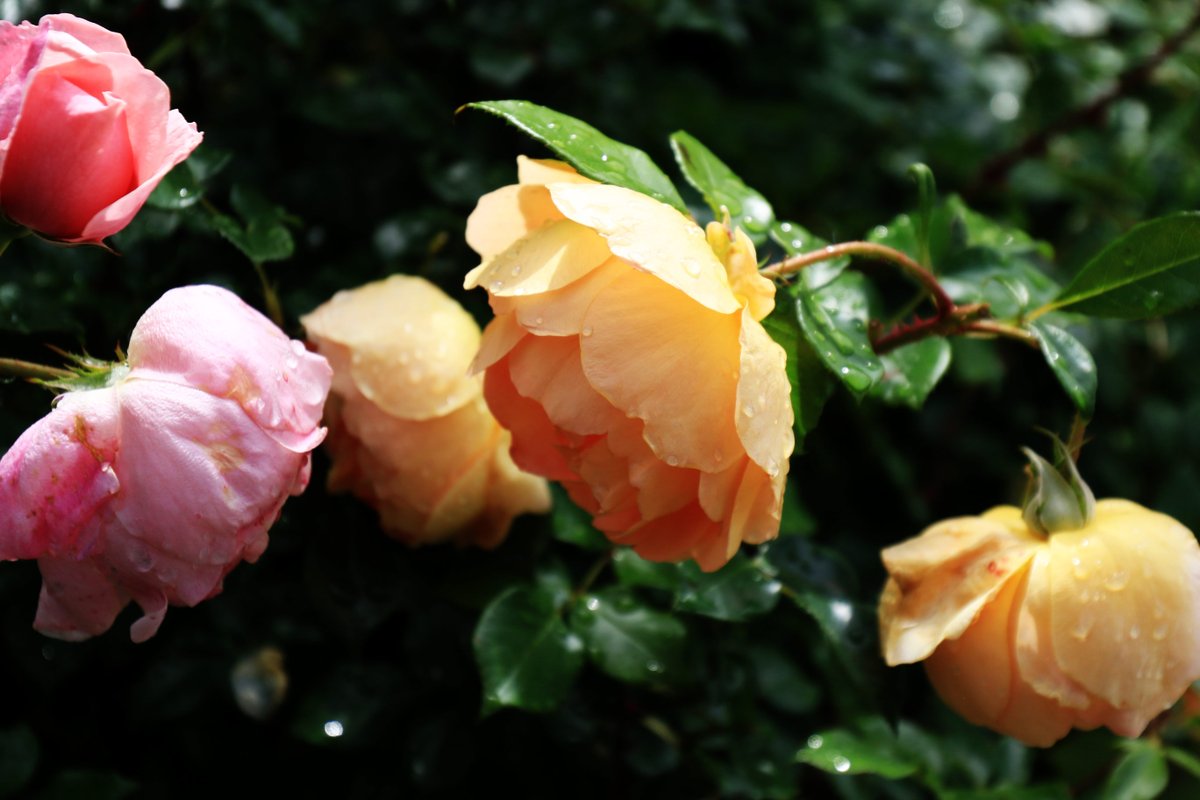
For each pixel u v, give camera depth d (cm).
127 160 48
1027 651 52
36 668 58
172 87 64
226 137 65
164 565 48
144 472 47
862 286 59
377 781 61
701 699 61
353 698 59
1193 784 73
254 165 65
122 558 48
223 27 64
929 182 57
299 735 58
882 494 73
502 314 50
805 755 59
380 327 55
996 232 64
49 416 47
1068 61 80
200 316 48
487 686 55
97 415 47
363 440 56
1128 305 55
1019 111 85
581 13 70
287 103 66
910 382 58
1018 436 81
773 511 49
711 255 49
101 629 49
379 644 61
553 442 52
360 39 69
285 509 58
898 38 85
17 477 47
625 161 53
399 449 56
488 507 57
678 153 56
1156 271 55
